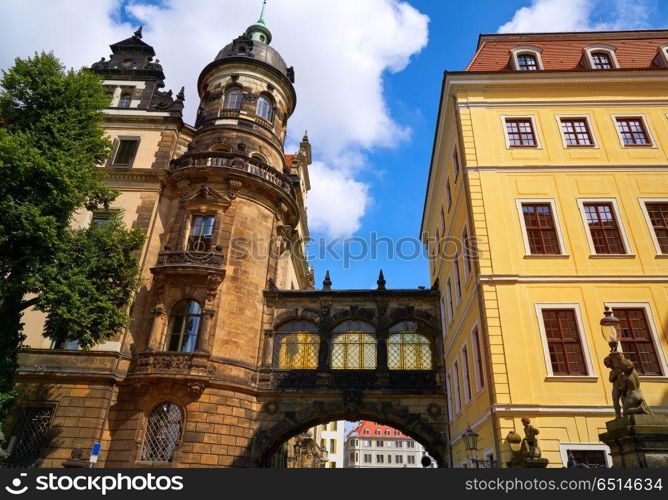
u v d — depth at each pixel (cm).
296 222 3078
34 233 1564
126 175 2628
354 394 2362
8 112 1817
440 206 2725
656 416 883
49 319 1736
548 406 1423
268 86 3141
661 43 2225
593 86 2064
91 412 2058
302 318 2578
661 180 1838
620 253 1703
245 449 2208
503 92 2083
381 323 2562
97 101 1967
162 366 2144
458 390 2128
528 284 1636
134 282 1969
